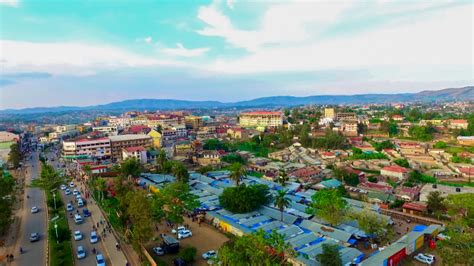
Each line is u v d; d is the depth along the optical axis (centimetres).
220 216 10812
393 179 16425
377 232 9044
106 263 7988
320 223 10088
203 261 8200
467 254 6819
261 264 6475
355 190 14725
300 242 8531
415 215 11581
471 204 9562
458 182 15900
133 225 8556
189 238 9712
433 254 8488
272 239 6994
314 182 16188
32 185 15688
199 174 17150
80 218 10806
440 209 11269
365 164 19200
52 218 11106
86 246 8988
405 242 8481
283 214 10669
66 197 13788
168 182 14800
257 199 11288
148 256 8025
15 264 8075
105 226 10444
